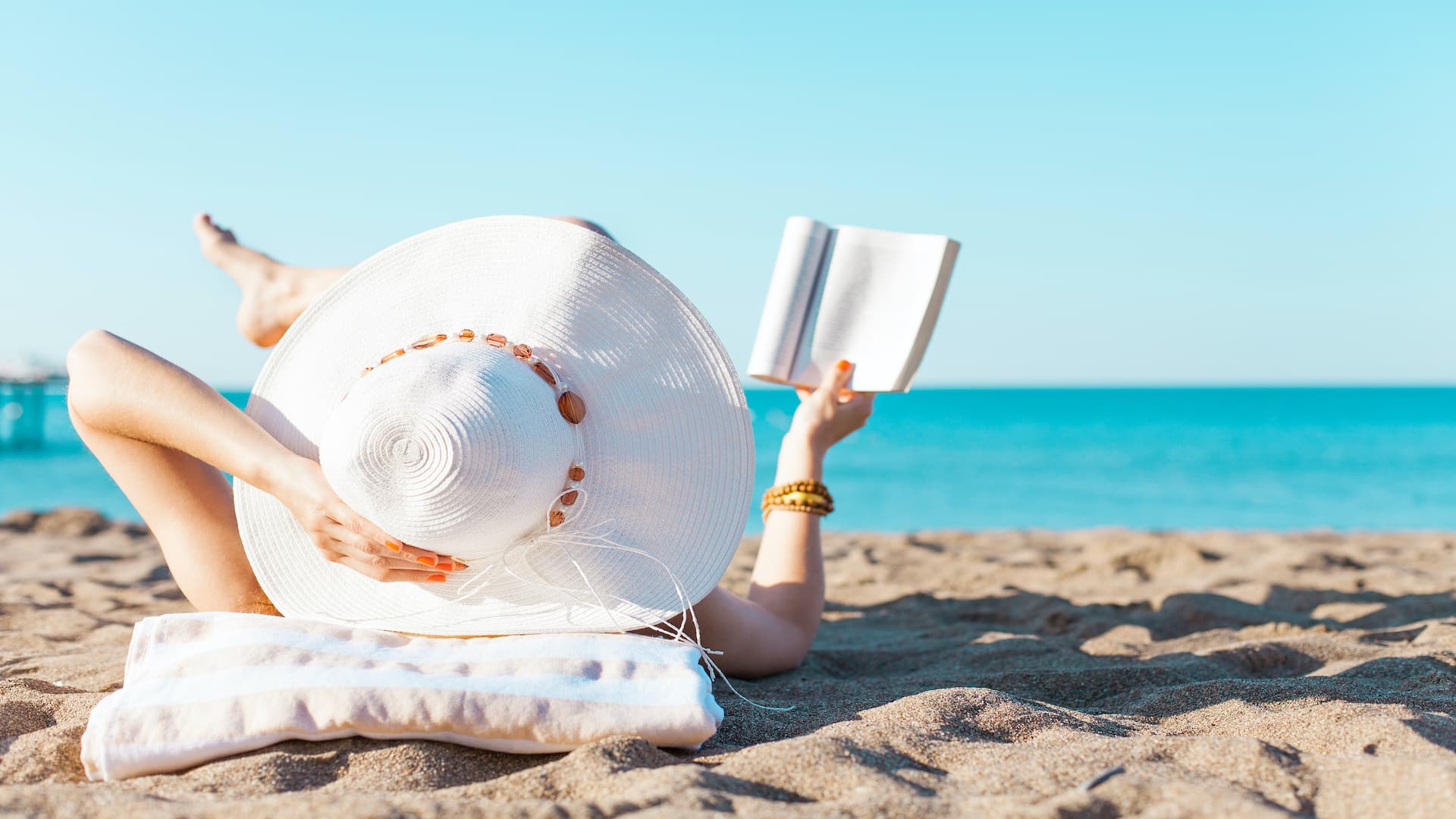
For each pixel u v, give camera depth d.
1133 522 14.74
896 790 1.30
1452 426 47.78
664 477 1.85
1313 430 45.69
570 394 1.80
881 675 2.57
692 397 1.86
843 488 21.02
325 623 1.71
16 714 1.82
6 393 29.31
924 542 6.29
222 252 2.75
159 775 1.50
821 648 2.97
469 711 1.52
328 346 1.88
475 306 1.89
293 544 1.85
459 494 1.62
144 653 1.65
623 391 1.86
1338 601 3.64
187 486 2.00
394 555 1.69
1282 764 1.41
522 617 1.80
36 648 2.80
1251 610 3.40
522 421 1.67
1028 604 3.70
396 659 1.63
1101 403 88.00
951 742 1.55
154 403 1.77
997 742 1.59
